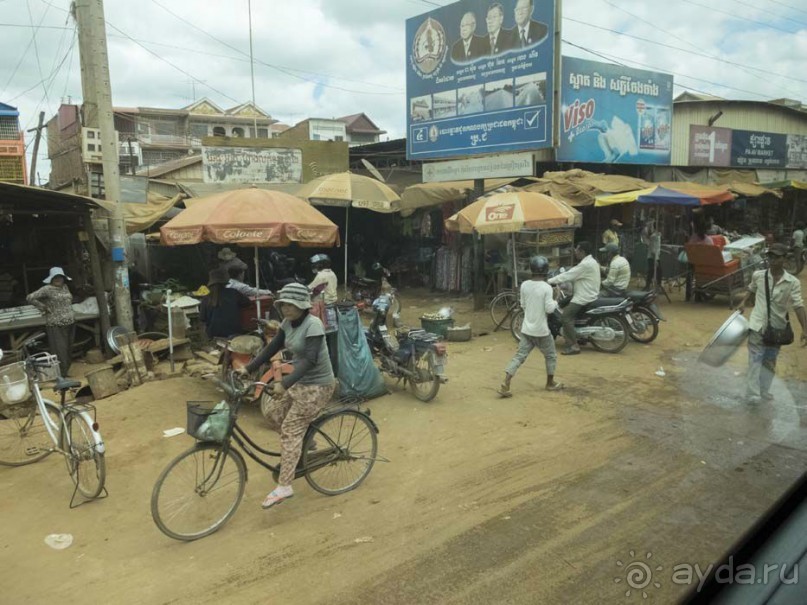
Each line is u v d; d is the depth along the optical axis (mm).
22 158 14023
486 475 5020
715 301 13688
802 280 16641
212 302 7629
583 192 14047
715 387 5305
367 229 19125
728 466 4680
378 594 3445
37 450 5652
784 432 4871
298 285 4297
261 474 5203
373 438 5027
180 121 46375
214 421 4156
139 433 6242
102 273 11016
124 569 3818
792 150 24906
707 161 21719
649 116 18375
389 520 4324
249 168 16609
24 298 10750
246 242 7438
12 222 10742
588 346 9859
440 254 16453
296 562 3824
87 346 10289
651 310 9734
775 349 5250
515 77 12469
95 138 10586
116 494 4918
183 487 4156
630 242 17297
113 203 9836
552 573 3555
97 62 9578
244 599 3455
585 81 16406
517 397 7188
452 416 6582
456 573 3611
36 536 4289
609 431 5895
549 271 11914
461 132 13734
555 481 4828
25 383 5746
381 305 7961
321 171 17422
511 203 10648
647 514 4180
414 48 14578
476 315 13000
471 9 13141
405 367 7395
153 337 10109
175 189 16312
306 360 4270
